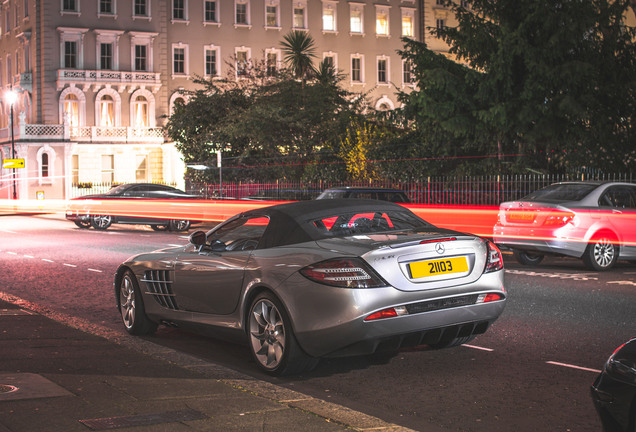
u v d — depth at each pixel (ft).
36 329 26.61
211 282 23.30
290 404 17.35
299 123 109.60
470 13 73.77
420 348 24.40
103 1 172.04
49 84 168.76
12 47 184.75
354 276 19.52
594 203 43.62
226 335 23.22
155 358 22.15
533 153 72.79
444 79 70.64
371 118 101.30
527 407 18.01
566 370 21.25
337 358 23.38
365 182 89.61
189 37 178.91
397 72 197.77
